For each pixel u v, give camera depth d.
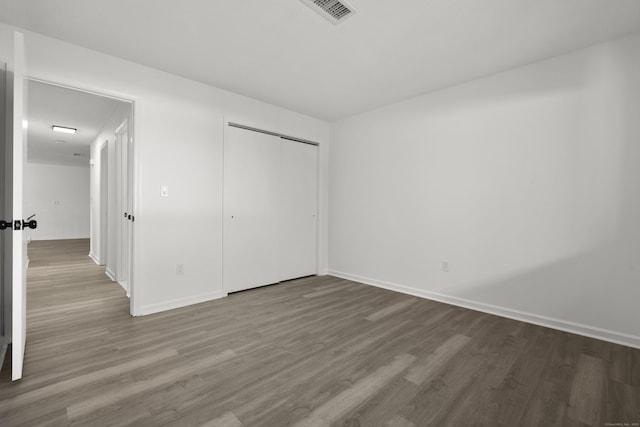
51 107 3.96
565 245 2.66
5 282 2.26
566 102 2.64
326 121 4.74
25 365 1.97
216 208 3.47
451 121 3.38
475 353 2.21
